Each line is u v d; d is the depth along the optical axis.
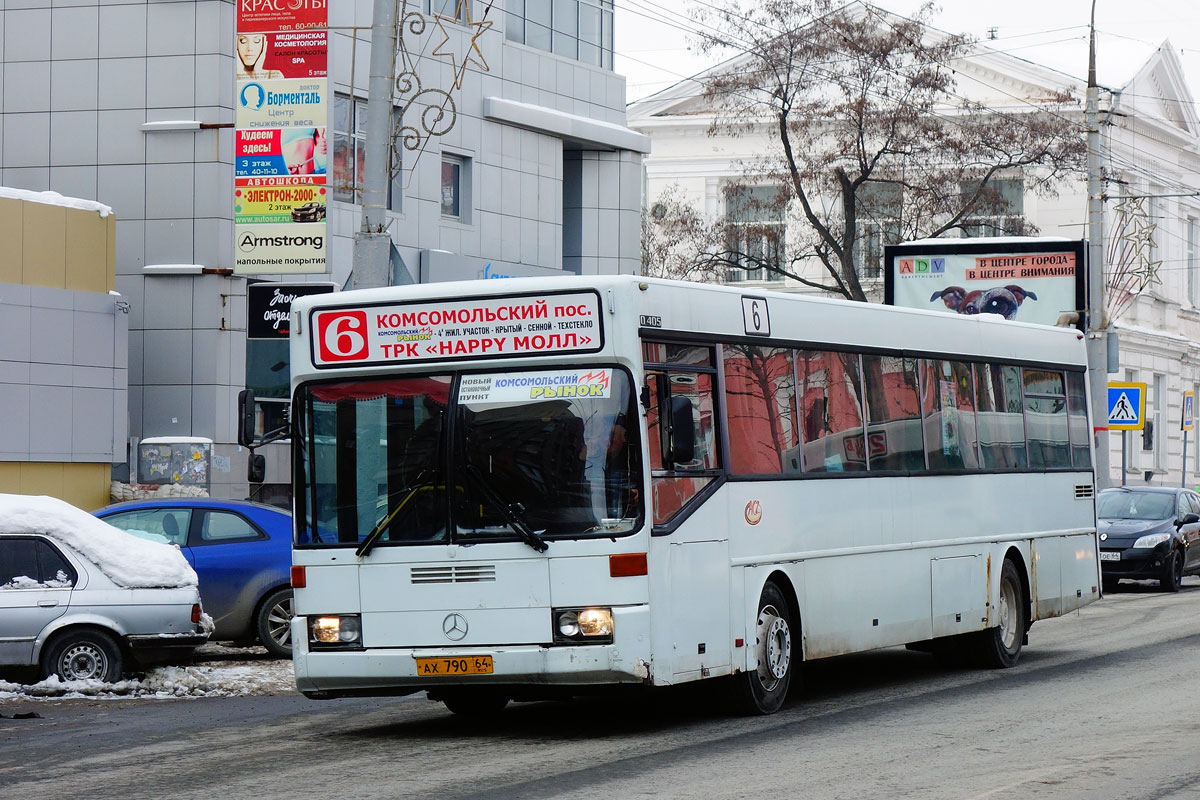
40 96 31.08
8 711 15.37
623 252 40.66
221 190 30.30
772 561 14.51
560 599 12.62
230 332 30.36
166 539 19.48
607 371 12.81
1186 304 66.62
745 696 14.22
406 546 13.02
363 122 32.94
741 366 14.36
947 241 40.34
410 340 13.25
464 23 35.66
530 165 37.81
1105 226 57.59
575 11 39.69
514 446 12.90
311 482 13.46
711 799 10.21
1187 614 25.67
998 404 19.14
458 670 12.79
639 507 12.69
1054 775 10.93
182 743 13.29
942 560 17.48
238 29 27.20
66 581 16.62
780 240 54.84
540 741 12.98
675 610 13.00
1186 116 65.69
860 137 49.12
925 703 15.27
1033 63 58.38
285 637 19.69
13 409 26.56
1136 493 33.66
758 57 50.50
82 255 27.95
